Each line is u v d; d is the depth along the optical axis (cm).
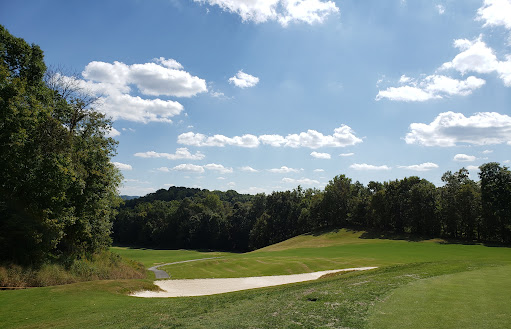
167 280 2859
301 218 10862
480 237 7612
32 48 2605
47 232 2370
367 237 8138
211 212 12469
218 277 3238
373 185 11038
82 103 3173
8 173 2236
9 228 2170
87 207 3077
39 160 2433
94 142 3297
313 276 2914
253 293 1661
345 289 1344
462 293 1159
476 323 795
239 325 948
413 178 8844
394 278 1580
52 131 2638
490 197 6675
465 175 7912
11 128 2102
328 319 919
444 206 7569
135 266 3753
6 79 2097
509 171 6581
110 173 3406
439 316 868
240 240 12031
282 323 919
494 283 1363
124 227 13138
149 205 14088
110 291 1850
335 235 8750
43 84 2723
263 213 11706
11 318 1230
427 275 1644
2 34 2380
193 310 1306
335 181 10662
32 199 2364
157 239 12381
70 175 2462
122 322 1148
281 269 3428
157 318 1187
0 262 1958
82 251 3006
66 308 1380
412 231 8306
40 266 2169
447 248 5241
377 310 970
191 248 12025
